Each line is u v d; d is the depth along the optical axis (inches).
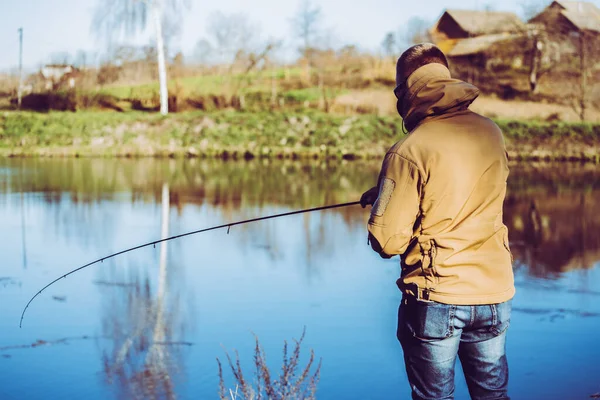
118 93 1432.1
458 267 98.3
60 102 1357.0
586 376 193.9
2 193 616.7
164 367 204.2
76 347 222.1
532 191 653.3
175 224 462.6
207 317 253.3
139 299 280.1
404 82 105.7
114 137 1106.7
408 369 103.4
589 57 1454.2
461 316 98.4
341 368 200.5
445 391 100.5
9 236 415.2
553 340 224.8
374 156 1054.4
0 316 256.8
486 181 99.3
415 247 100.6
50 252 372.2
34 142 1095.6
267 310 262.8
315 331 236.1
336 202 571.5
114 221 471.2
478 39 1734.7
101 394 186.5
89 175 780.0
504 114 1330.0
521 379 192.1
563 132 1088.2
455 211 98.0
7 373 201.3
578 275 319.0
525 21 1601.9
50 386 191.9
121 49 1517.0
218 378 194.7
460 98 100.4
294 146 1085.8
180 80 1486.2
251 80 1503.4
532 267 335.6
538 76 1523.1
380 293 287.1
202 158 1051.3
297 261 349.7
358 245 391.9
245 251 375.2
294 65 1619.1
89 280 310.2
